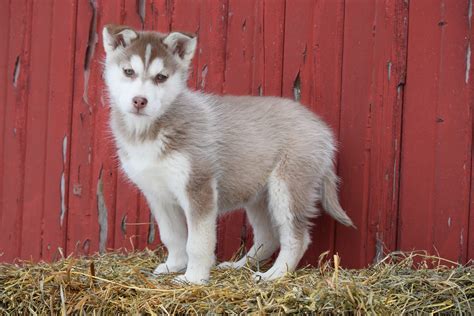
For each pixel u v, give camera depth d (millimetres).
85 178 2076
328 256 1913
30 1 2121
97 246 2068
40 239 2113
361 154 1888
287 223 1830
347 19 1899
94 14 2072
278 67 1954
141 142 1769
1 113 2133
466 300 1613
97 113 2064
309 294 1587
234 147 1834
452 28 1825
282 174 1833
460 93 1820
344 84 1902
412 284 1644
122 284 1662
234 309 1570
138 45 1774
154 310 1588
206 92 1963
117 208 2053
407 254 1846
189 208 1769
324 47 1918
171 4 2029
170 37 1783
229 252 2002
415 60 1851
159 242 2023
